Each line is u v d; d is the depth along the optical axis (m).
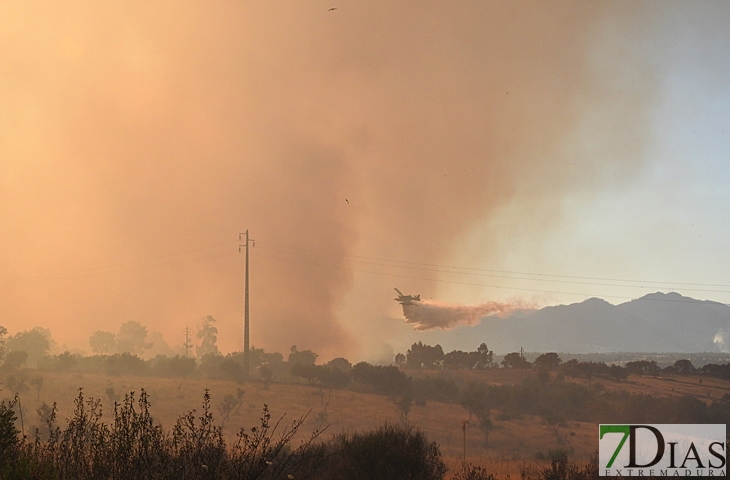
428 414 81.94
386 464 18.47
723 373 113.88
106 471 9.69
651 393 90.94
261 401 84.12
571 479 23.11
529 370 124.38
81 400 11.60
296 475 13.51
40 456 10.62
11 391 74.19
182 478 9.52
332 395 92.19
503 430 73.31
